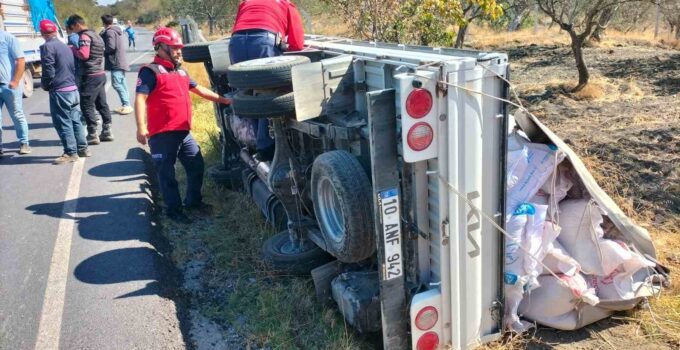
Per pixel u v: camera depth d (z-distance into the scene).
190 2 48.75
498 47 19.53
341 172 3.47
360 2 8.76
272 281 4.60
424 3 8.68
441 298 3.38
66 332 3.75
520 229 3.74
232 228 5.66
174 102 5.48
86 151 7.88
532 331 3.83
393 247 3.27
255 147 5.90
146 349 3.58
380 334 3.89
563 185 4.08
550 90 11.16
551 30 24.06
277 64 3.99
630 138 7.31
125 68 10.66
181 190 6.77
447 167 3.15
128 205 5.95
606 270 3.90
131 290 4.23
